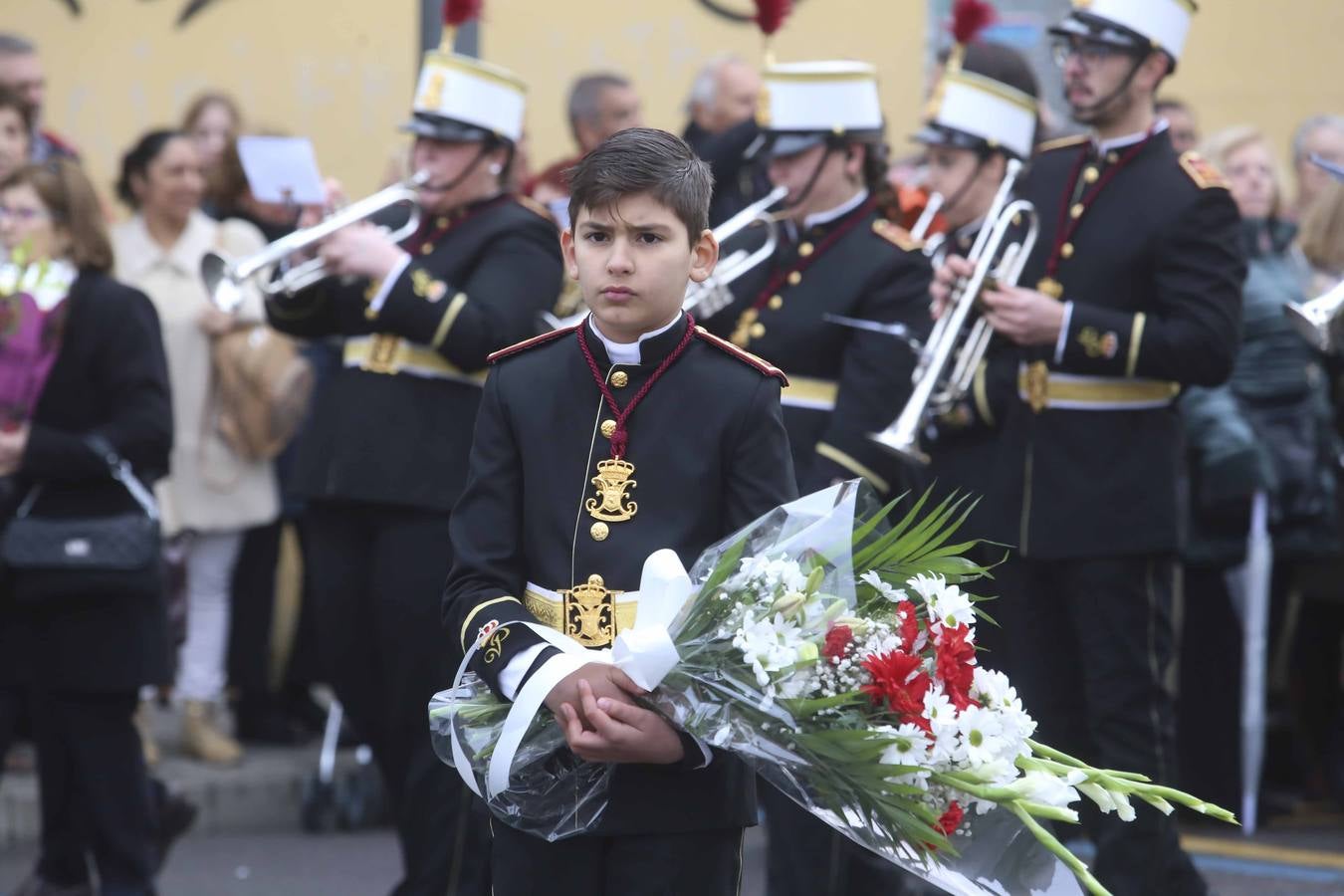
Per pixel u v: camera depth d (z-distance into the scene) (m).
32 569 17.36
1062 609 17.38
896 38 31.89
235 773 23.77
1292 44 33.19
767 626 9.90
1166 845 16.62
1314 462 23.39
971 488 19.00
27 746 24.09
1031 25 31.56
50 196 17.77
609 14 32.19
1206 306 16.73
